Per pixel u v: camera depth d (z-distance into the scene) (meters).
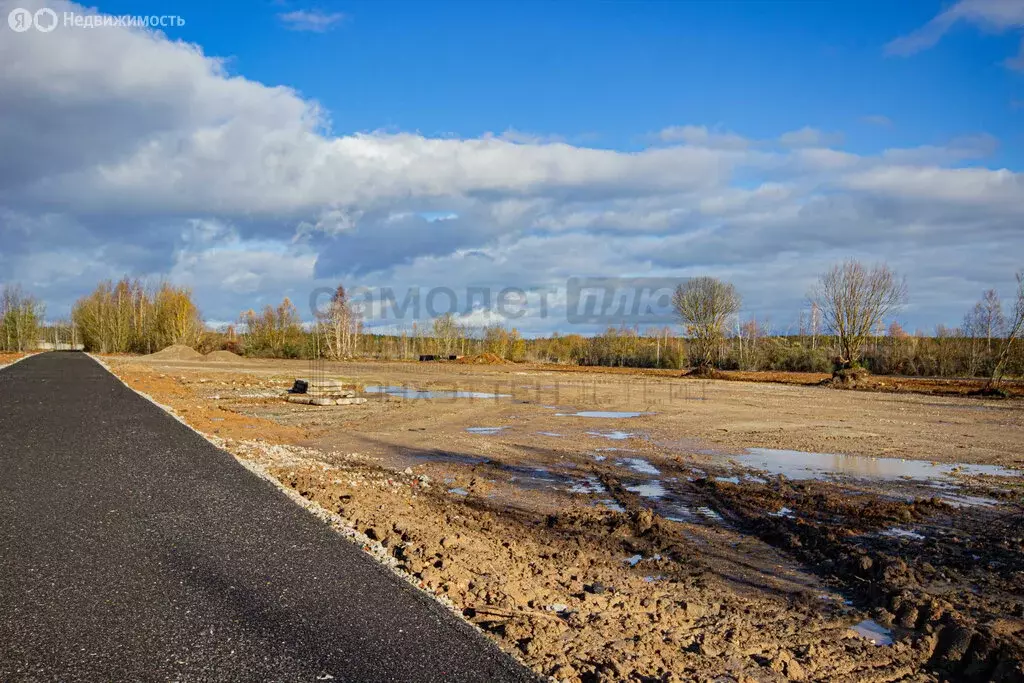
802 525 7.41
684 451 12.69
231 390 24.61
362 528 6.38
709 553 6.60
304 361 53.31
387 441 13.43
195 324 66.31
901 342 42.41
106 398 18.12
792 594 5.54
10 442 10.38
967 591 5.57
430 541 6.11
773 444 13.54
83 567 4.88
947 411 20.03
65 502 6.71
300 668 3.46
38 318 76.31
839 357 33.62
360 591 4.60
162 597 4.37
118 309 67.88
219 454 9.73
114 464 8.73
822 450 12.88
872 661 4.31
